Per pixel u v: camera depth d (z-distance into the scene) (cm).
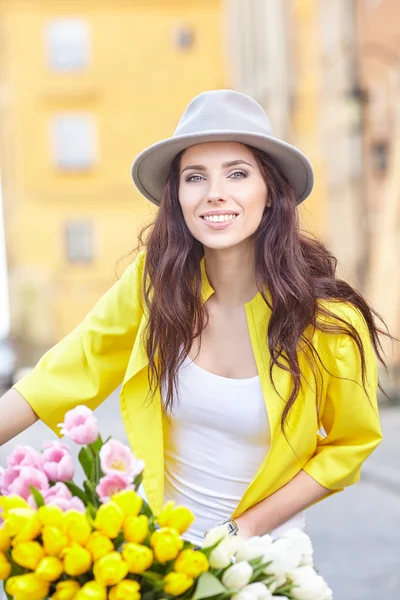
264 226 263
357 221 2194
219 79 3281
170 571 199
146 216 298
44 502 203
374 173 2148
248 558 209
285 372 253
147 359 258
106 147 3275
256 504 255
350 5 2264
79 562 190
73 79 3256
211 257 265
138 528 194
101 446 214
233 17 3103
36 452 212
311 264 272
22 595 194
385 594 595
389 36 2064
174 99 3281
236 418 255
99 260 3275
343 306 260
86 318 273
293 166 262
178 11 3262
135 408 260
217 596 198
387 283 2006
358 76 2216
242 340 262
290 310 253
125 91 3272
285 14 2653
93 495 208
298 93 2634
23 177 3259
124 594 191
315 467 257
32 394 261
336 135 2327
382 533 769
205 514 259
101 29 3259
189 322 258
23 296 3244
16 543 194
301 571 212
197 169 255
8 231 3531
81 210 3272
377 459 1096
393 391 1566
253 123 256
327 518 836
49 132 3262
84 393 264
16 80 3244
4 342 2389
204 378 257
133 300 269
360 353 254
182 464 262
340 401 257
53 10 3241
